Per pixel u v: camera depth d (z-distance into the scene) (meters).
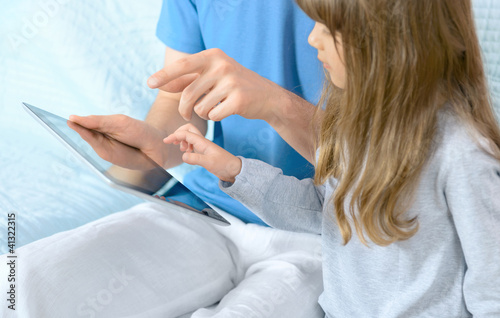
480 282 0.64
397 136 0.65
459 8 0.64
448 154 0.63
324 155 0.81
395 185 0.66
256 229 1.03
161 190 0.77
